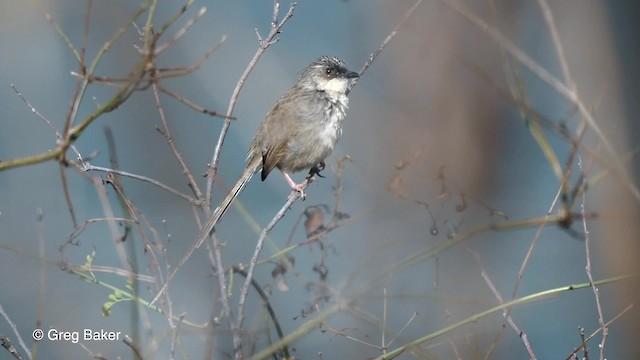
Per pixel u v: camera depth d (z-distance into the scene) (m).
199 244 8.57
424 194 15.23
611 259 13.40
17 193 15.77
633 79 14.40
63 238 14.68
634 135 14.01
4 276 14.12
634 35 14.61
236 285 13.72
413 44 17.12
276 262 9.28
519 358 13.23
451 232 11.48
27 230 14.93
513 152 16.92
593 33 14.87
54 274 13.94
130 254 10.28
